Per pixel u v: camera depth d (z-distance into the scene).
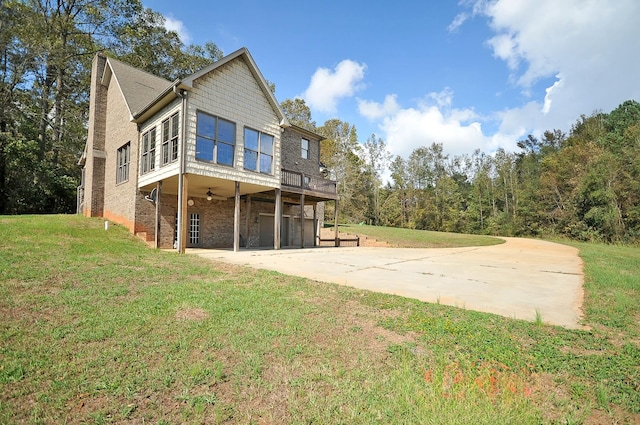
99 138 15.96
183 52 32.41
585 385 2.73
